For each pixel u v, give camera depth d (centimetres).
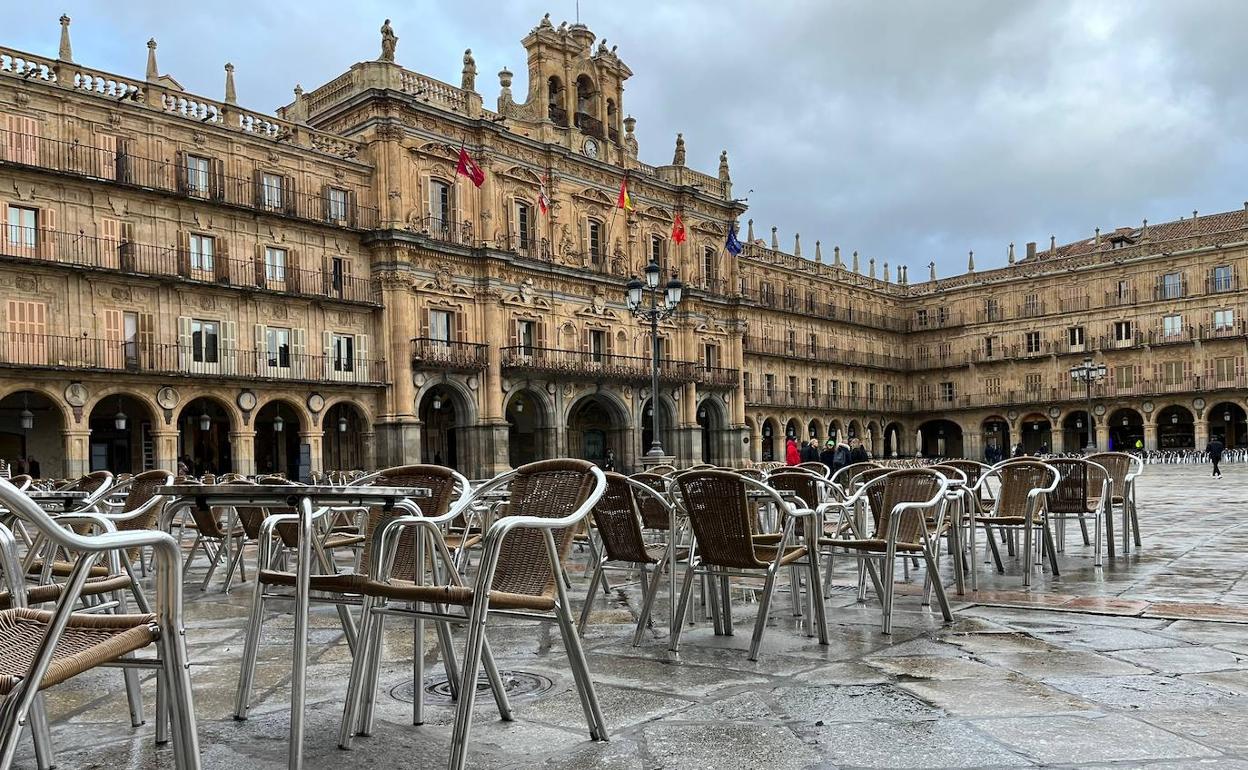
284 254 4009
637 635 785
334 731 557
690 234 5847
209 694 645
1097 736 515
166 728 534
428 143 4406
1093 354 7731
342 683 674
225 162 3825
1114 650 726
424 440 4838
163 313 3606
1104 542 1484
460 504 569
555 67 5169
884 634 798
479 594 475
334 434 4450
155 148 3616
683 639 801
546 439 4841
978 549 1432
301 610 491
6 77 3209
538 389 4775
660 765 484
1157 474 4738
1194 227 7956
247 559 1514
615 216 5375
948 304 8606
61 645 387
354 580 509
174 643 402
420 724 566
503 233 4725
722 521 731
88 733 557
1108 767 466
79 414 3309
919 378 8744
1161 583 1053
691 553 760
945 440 8788
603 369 5078
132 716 569
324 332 4097
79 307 3384
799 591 962
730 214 6172
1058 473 1151
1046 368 7975
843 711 572
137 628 398
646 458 2847
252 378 3759
